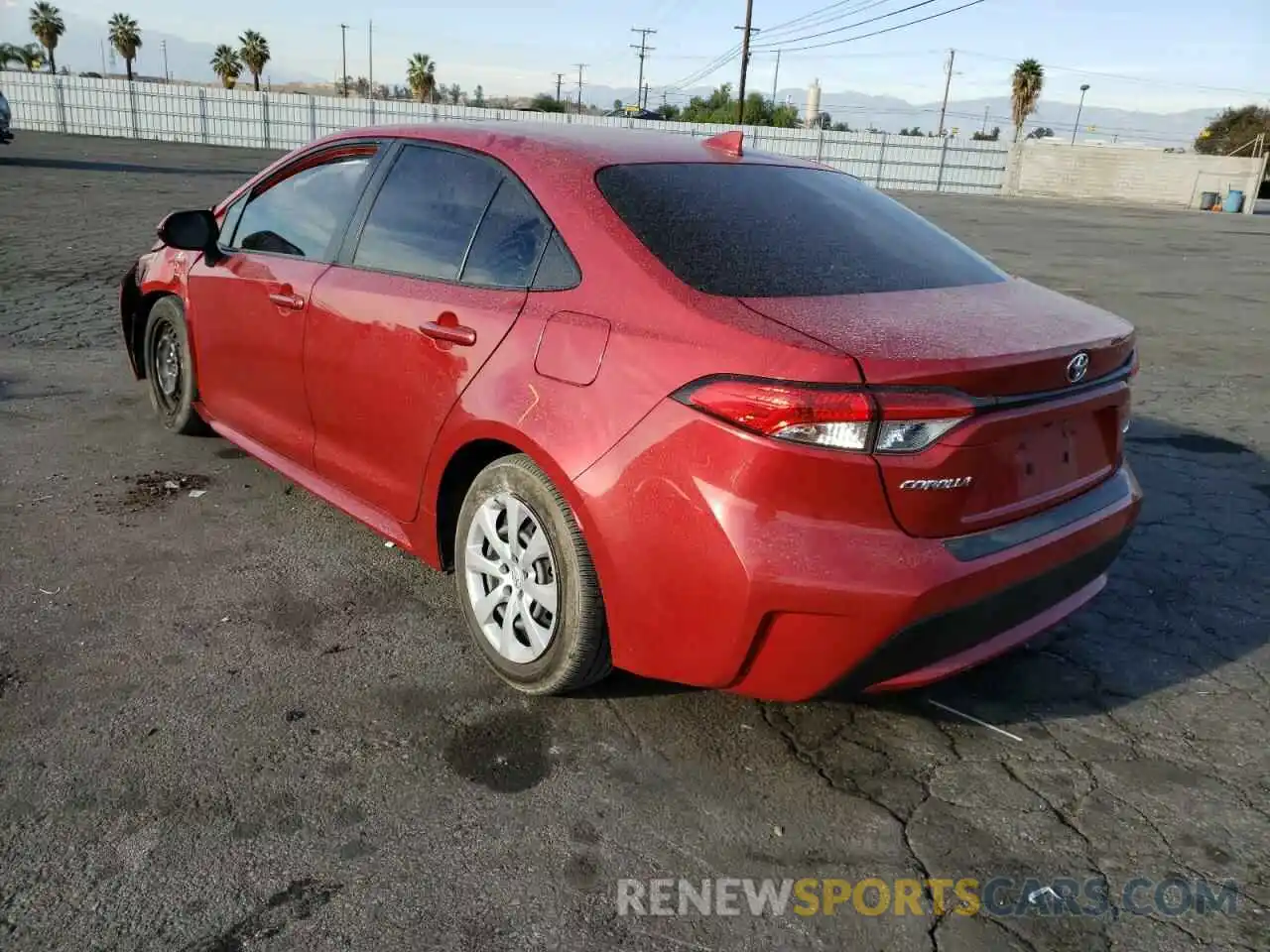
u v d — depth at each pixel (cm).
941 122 8200
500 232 306
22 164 2291
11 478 452
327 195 385
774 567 228
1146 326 1011
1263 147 4972
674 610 245
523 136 329
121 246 1160
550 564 281
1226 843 249
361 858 231
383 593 362
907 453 227
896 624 232
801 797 260
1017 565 249
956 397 229
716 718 293
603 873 230
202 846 232
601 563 258
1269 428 634
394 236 345
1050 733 295
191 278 450
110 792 248
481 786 258
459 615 349
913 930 218
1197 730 299
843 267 284
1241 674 332
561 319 273
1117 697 315
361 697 296
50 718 277
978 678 323
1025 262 1598
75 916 209
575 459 258
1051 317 274
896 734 290
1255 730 300
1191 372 800
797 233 297
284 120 4391
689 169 318
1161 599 386
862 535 231
